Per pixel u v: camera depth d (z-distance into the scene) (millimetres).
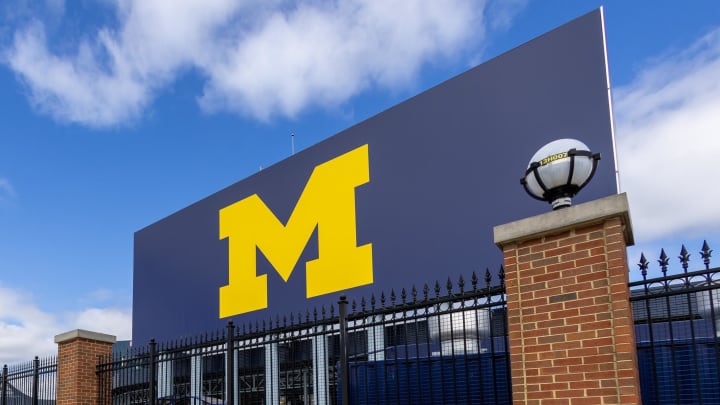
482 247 11242
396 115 13578
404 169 13117
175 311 19328
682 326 6312
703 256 4758
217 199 18672
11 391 13492
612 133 9758
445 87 12633
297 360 11102
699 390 4703
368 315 7008
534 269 5402
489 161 11484
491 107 11680
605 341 4836
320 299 14484
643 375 6234
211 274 18219
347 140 14711
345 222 14234
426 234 12328
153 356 10008
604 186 9734
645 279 4953
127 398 11055
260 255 16594
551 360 5121
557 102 10602
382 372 7551
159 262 20547
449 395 7176
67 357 11633
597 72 10133
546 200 5723
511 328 5441
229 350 8602
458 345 7777
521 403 5227
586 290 5031
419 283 12242
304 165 15812
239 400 8406
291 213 15883
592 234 5094
